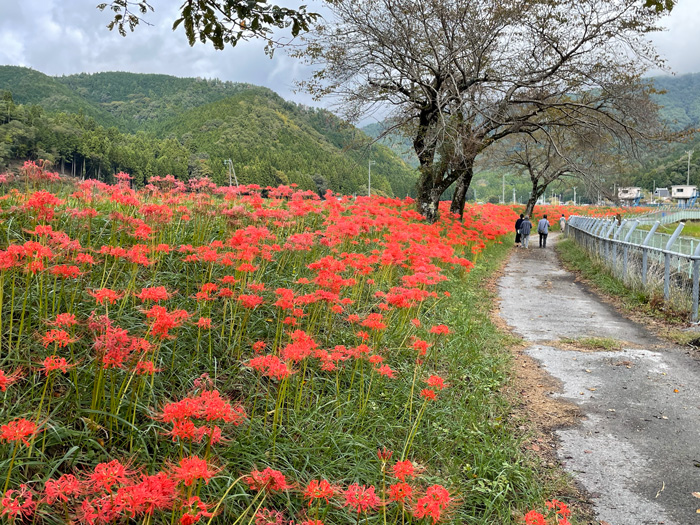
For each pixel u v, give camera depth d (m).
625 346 7.80
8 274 3.82
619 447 4.57
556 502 2.87
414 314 7.10
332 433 3.73
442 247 8.93
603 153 21.61
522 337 8.33
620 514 3.57
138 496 1.69
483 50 16.16
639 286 11.73
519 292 12.77
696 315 8.97
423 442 4.12
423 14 15.62
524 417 5.15
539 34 16.14
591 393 5.86
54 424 2.83
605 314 10.29
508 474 3.83
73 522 2.03
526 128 20.20
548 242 29.08
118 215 5.39
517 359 7.05
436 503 2.18
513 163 35.81
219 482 2.87
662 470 4.17
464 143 17.09
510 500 3.63
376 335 5.53
